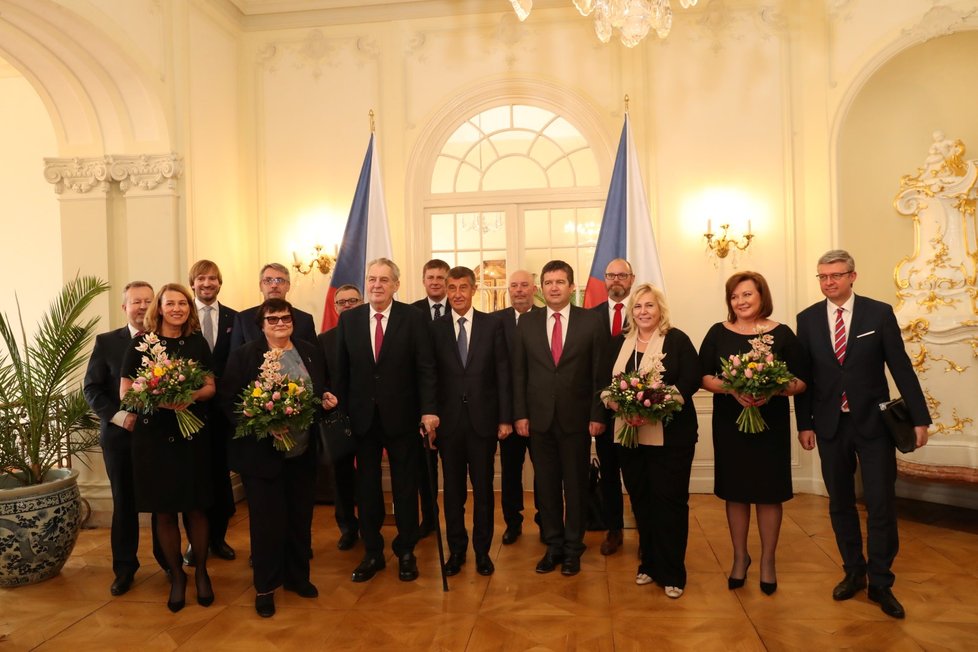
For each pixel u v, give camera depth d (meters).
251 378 3.17
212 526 3.88
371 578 3.57
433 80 5.66
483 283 5.73
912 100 4.88
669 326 3.30
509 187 5.72
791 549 3.89
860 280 5.03
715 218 5.29
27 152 6.41
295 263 5.66
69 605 3.31
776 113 5.23
